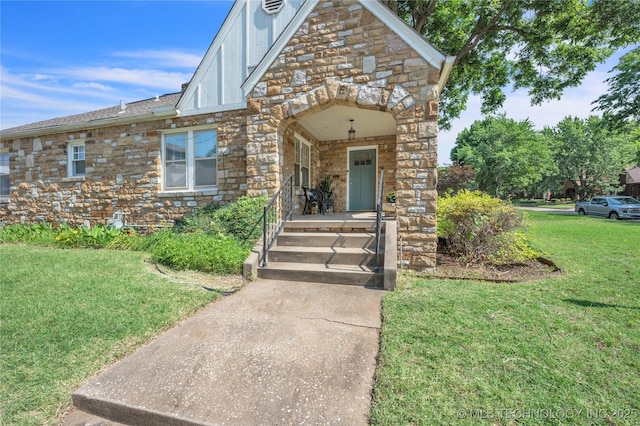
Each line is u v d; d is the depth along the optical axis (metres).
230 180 7.60
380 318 3.26
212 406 1.96
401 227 5.36
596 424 1.76
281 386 2.14
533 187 37.66
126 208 8.46
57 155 9.24
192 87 7.94
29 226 8.72
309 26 5.90
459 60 11.73
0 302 3.56
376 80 5.50
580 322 3.03
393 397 1.98
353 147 10.02
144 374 2.30
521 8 9.67
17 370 2.32
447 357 2.43
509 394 2.00
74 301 3.61
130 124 8.41
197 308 3.55
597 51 10.47
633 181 34.44
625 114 14.95
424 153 5.25
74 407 2.09
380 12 5.46
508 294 3.87
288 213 6.68
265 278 4.73
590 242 7.67
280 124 6.24
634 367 2.30
